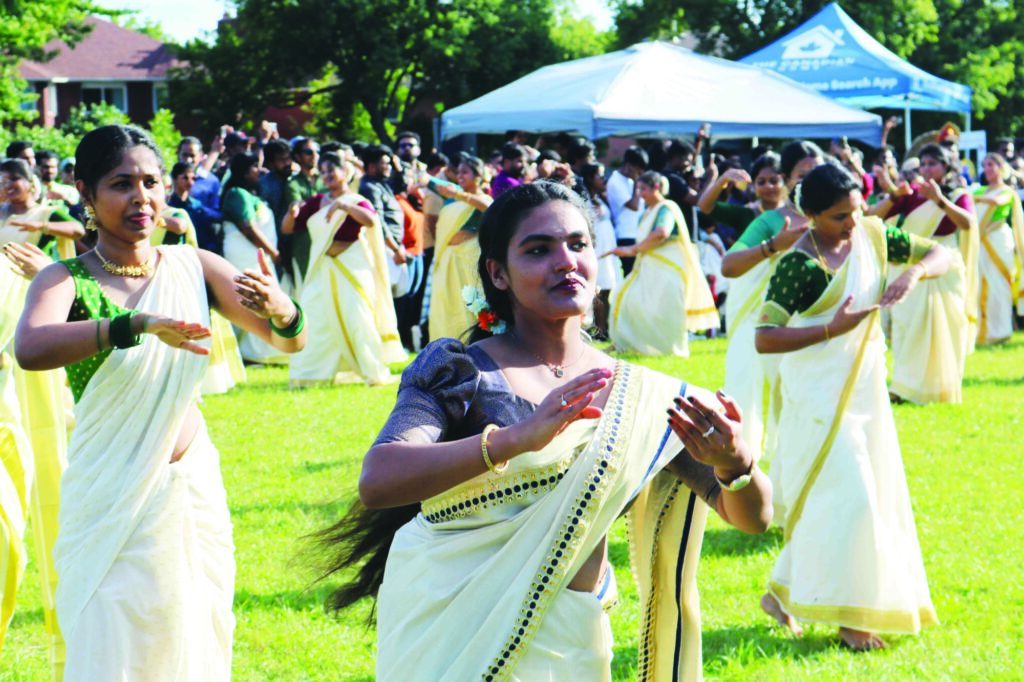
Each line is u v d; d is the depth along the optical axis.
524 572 2.90
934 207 11.90
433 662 2.96
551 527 2.91
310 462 8.84
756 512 3.04
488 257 3.08
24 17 25.56
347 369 12.09
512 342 3.10
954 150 19.22
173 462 4.00
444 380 2.96
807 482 5.45
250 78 44.09
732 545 7.01
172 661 3.87
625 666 5.31
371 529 3.55
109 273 4.09
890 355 14.16
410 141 15.85
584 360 3.10
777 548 6.91
